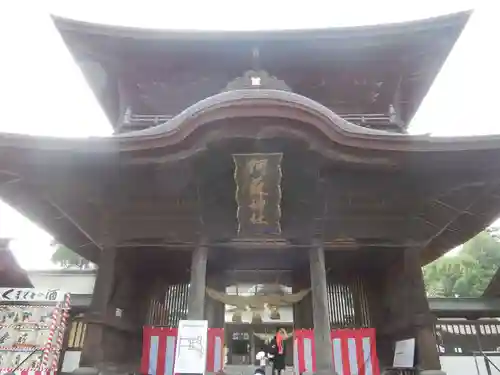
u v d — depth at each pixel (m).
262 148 9.62
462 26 12.48
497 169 9.87
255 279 14.23
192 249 10.83
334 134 9.44
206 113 9.10
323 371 9.22
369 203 11.06
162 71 13.60
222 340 11.32
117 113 15.94
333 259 12.59
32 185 10.44
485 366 13.84
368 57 13.23
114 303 10.87
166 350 11.80
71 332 16.16
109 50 12.98
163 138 9.43
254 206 10.25
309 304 13.27
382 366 12.30
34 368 12.23
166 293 14.27
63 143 9.27
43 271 21.67
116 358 11.07
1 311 12.73
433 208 11.30
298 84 14.09
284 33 12.63
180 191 10.77
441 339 14.42
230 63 13.51
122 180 10.41
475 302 16.72
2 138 9.06
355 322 13.34
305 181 10.39
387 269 12.98
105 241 10.85
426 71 13.96
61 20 12.19
